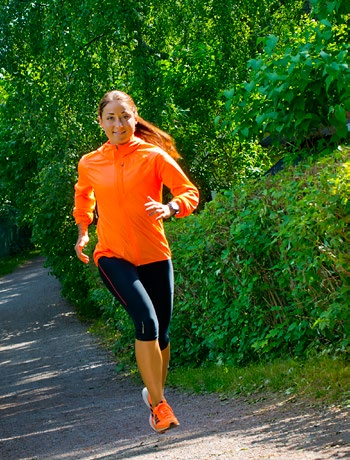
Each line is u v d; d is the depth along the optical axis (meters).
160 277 4.78
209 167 16.50
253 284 8.62
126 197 4.66
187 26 15.89
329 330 7.57
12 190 19.92
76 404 9.45
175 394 8.70
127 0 13.90
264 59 9.02
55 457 6.43
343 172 6.09
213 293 9.43
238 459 5.00
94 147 15.27
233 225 8.52
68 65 14.07
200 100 15.95
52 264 19.42
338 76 8.11
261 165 16.92
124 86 14.74
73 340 15.97
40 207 18.12
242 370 8.51
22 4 14.34
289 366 7.84
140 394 9.49
